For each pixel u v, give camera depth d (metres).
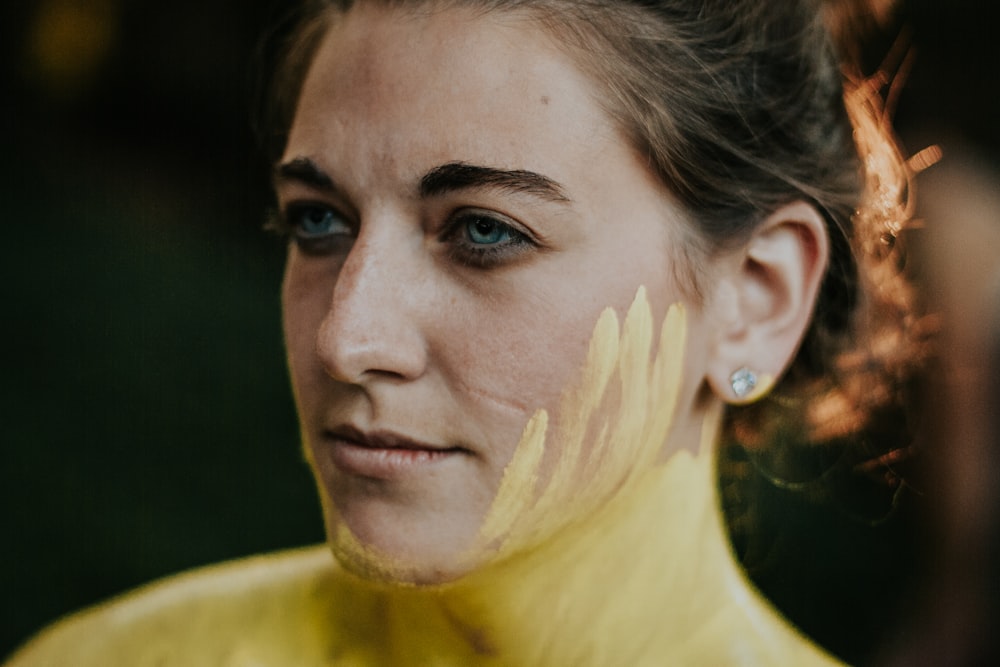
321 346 1.57
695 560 1.88
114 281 6.31
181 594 2.10
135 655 2.04
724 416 2.17
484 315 1.62
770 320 1.88
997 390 2.60
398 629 1.88
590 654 1.79
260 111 2.44
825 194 1.98
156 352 5.83
